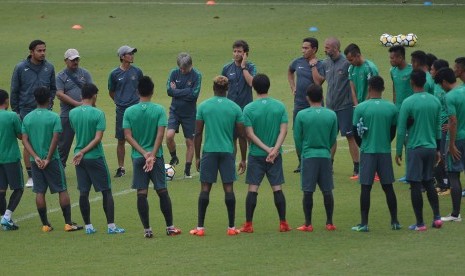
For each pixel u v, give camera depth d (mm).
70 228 43969
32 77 54406
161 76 93062
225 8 128375
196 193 52094
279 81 89812
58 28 118938
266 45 105812
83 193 43156
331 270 36125
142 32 115500
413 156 42031
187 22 120750
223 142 42000
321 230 43062
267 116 42188
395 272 35594
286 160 61656
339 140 69375
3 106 45094
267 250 39500
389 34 109375
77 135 43094
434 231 42188
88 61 100375
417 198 42188
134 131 41750
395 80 50938
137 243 41281
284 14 123188
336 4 127875
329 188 42844
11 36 114625
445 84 44000
